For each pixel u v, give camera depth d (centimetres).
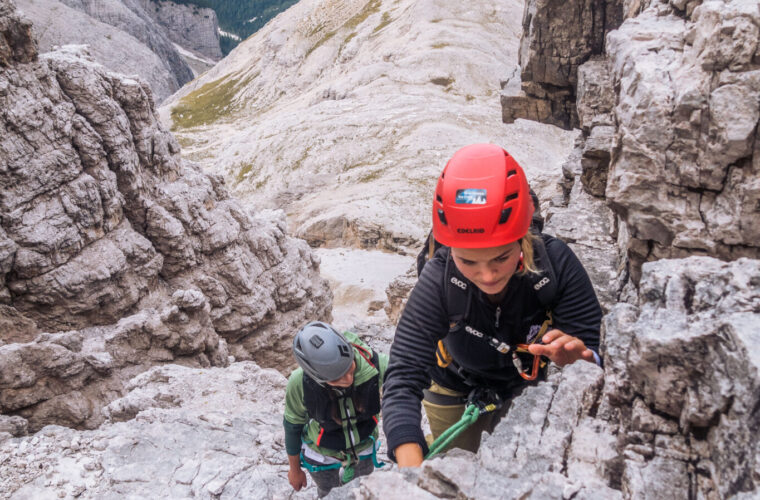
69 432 717
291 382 466
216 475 623
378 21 17412
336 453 484
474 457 249
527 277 264
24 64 1190
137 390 930
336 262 6412
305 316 1948
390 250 6762
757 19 306
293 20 19500
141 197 1449
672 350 204
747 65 312
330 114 12212
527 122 10862
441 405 340
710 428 201
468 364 302
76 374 1066
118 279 1337
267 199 9506
